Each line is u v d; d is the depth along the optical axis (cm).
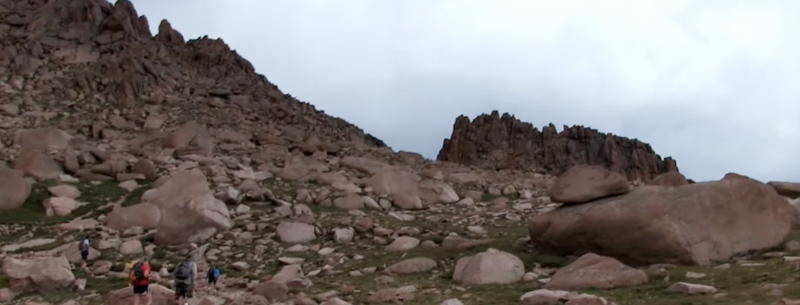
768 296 1272
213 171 3603
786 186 2600
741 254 1855
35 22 6309
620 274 1586
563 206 2200
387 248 2431
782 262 1638
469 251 2273
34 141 3850
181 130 4206
